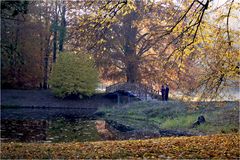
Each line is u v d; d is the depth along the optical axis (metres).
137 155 9.77
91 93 43.62
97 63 42.88
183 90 14.97
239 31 11.23
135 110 33.31
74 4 21.12
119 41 41.75
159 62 12.95
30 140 19.42
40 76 48.47
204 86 13.39
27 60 45.66
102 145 11.99
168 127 23.55
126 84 41.19
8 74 46.03
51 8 45.19
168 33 11.38
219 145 10.57
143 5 11.14
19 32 43.53
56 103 42.59
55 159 9.70
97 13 10.99
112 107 37.84
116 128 25.42
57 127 25.55
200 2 10.01
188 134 20.52
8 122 27.91
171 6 11.30
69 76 42.72
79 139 20.02
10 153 10.73
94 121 29.81
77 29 12.24
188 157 9.05
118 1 10.59
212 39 11.23
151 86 40.94
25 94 44.03
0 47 29.41
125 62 42.66
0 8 16.30
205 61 12.43
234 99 14.61
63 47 46.19
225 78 12.62
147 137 20.64
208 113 23.62
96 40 12.05
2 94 43.25
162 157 9.21
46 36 47.44
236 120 20.77
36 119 30.55
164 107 30.72
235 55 11.30
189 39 11.08
